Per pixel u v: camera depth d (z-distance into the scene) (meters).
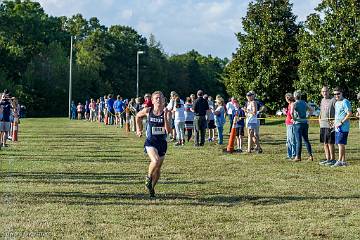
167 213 10.19
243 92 57.25
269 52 55.59
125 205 10.88
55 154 20.88
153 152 11.77
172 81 125.56
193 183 13.72
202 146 24.73
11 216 9.75
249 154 21.17
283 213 10.23
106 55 108.06
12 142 26.47
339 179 14.48
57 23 112.06
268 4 56.66
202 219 9.73
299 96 18.75
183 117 25.28
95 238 8.40
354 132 35.69
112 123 48.22
